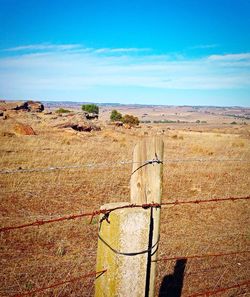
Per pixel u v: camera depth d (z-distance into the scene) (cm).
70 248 514
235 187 995
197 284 450
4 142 1582
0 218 604
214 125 15450
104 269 193
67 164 1089
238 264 518
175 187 943
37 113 4850
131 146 1956
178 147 2059
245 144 2689
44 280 420
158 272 468
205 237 604
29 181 838
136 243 187
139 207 193
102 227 195
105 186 874
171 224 661
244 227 674
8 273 427
